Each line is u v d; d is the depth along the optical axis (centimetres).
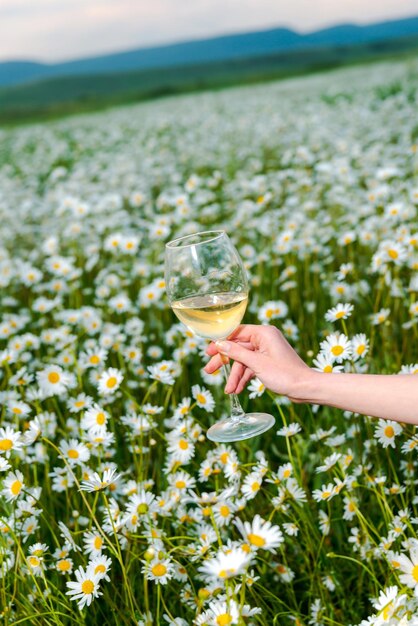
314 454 211
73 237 500
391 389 134
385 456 200
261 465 160
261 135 1087
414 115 941
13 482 160
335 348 169
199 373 294
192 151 1029
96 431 180
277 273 387
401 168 588
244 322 345
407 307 291
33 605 154
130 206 691
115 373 192
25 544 176
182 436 183
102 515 191
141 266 420
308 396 141
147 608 140
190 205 530
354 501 171
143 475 195
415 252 295
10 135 1934
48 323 384
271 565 167
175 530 177
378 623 113
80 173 870
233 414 177
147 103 2552
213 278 157
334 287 310
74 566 171
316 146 795
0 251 520
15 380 239
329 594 172
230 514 161
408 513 161
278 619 160
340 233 405
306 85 2059
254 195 595
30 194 835
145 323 361
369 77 1848
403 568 118
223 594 140
